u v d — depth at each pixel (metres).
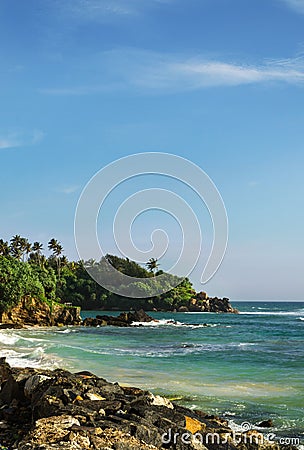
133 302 112.31
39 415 12.82
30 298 66.44
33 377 15.38
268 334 56.53
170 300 122.31
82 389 14.16
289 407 16.94
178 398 18.00
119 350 34.47
